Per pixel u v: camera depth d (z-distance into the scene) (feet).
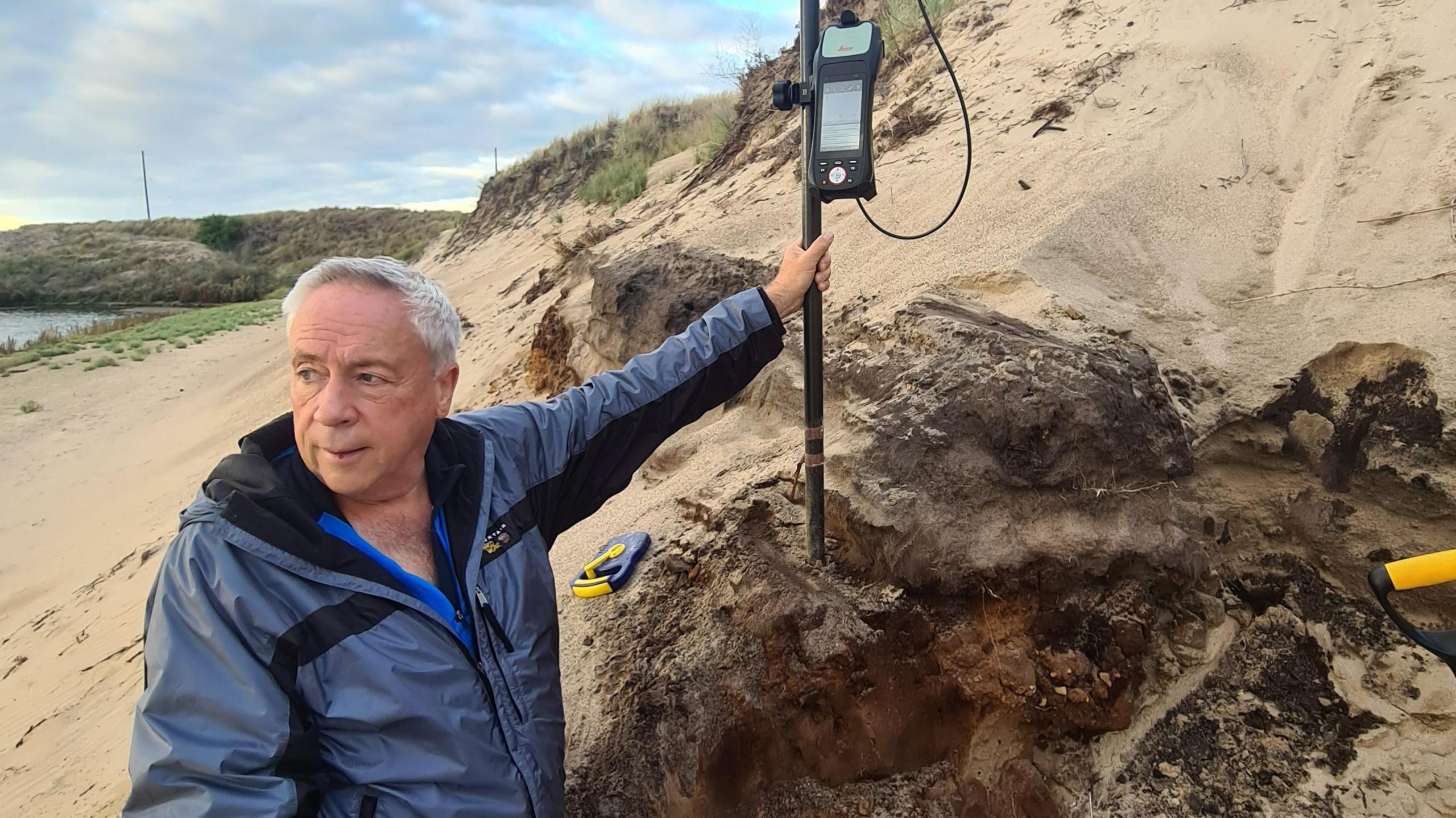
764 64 39.17
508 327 32.32
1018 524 8.73
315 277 5.76
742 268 16.46
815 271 8.52
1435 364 9.53
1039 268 12.53
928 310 11.22
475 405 24.68
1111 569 8.59
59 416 50.24
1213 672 8.98
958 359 9.79
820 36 8.52
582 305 21.79
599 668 9.35
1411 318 10.29
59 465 41.29
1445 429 9.09
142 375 59.82
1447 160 12.55
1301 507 9.86
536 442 7.03
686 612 9.65
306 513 5.42
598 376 7.64
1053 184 14.93
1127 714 8.54
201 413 46.14
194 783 4.78
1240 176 14.29
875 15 30.50
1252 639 9.23
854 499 9.30
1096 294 12.17
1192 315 11.85
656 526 11.23
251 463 5.55
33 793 13.58
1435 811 7.68
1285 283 11.93
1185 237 13.29
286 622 5.11
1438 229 11.55
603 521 12.38
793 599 8.97
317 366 5.65
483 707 5.68
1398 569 6.15
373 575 5.41
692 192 32.71
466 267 68.74
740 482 11.05
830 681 8.68
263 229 177.17
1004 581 8.54
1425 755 8.01
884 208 16.89
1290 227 12.94
